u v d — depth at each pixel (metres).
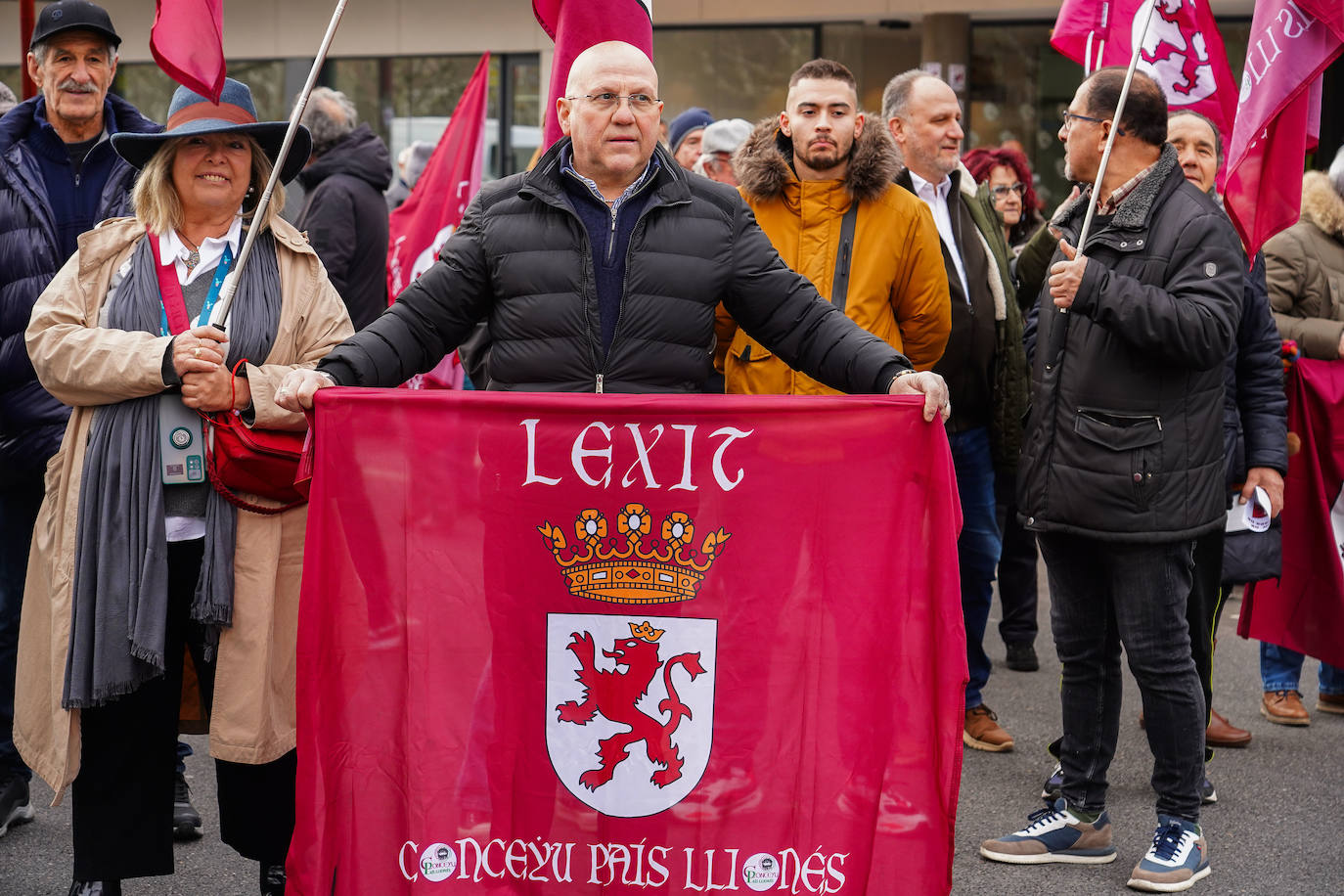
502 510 3.17
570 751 3.20
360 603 3.18
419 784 3.18
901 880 3.15
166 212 3.68
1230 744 5.66
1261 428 4.93
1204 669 4.77
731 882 3.19
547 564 3.18
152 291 3.66
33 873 4.27
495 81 14.29
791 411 3.14
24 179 4.48
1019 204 7.23
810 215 4.71
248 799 3.72
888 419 3.14
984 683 5.66
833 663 3.17
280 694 3.62
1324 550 5.59
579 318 3.37
